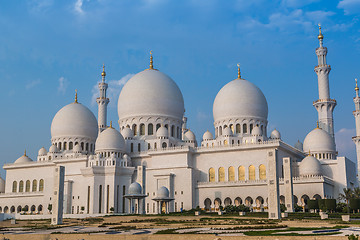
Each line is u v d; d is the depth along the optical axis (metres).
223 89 153.62
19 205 155.00
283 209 104.19
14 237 67.12
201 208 127.69
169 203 130.12
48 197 144.50
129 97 153.88
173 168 133.88
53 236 65.75
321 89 152.62
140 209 129.00
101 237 61.81
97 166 132.38
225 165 133.12
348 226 63.81
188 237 57.00
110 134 139.88
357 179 155.38
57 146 162.38
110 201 130.25
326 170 134.00
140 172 130.00
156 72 159.38
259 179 128.00
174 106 154.25
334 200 104.81
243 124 146.75
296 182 121.94
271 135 151.88
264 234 55.72
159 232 64.94
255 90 150.75
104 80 186.88
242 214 98.50
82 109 167.25
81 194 134.00
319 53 154.25
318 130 144.88
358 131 159.12
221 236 54.03
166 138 145.12
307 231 58.00
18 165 160.25
